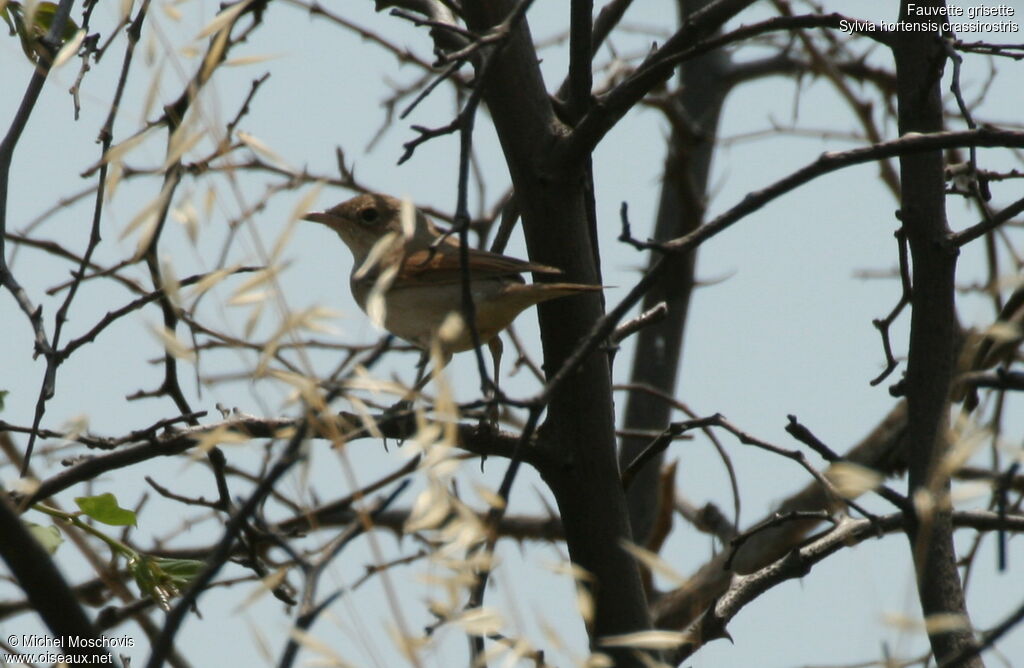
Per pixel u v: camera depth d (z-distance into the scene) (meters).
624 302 6.10
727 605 7.99
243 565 7.87
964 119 8.40
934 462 5.56
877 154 6.55
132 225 5.67
